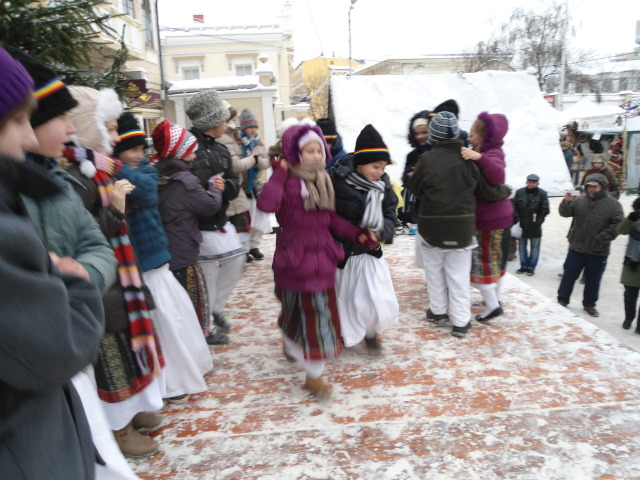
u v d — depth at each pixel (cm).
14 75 106
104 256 155
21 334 88
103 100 232
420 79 1221
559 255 1027
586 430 259
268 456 246
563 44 2484
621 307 725
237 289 520
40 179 105
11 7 322
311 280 274
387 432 262
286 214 273
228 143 514
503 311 434
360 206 307
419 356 350
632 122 1688
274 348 371
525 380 312
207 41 2786
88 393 165
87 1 365
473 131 375
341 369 333
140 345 230
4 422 95
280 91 3045
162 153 302
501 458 239
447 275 380
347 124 1158
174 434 265
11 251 89
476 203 381
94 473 126
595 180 639
